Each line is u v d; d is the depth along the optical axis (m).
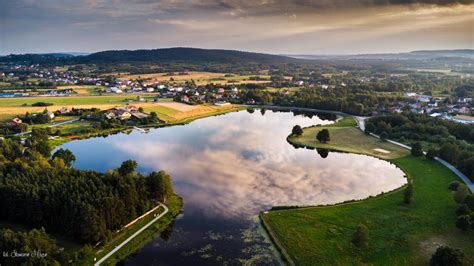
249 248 87.38
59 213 89.81
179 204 110.75
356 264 79.12
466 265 72.19
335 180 133.62
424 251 83.44
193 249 86.81
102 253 83.44
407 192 107.94
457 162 139.88
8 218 94.94
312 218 99.88
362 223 96.88
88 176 101.81
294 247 85.88
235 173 141.62
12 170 105.44
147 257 83.38
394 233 91.31
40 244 74.00
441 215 100.62
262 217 101.25
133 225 96.12
